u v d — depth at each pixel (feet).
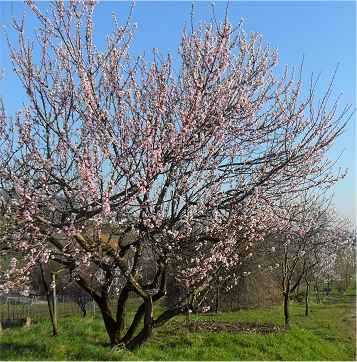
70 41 23.90
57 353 26.32
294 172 27.14
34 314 56.13
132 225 24.98
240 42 26.32
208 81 24.47
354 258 117.70
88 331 37.19
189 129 23.63
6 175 23.70
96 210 22.24
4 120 25.08
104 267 27.22
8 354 25.26
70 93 24.36
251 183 26.68
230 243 27.35
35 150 23.66
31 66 23.97
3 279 23.06
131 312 54.29
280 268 68.08
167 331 40.70
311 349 41.65
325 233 64.18
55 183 23.72
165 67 25.70
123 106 23.91
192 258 27.66
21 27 24.18
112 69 24.36
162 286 28.68
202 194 25.94
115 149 24.18
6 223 23.02
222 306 68.74
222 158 26.53
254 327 46.29
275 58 27.40
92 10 24.04
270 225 29.55
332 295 108.88
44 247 23.07
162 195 25.40
